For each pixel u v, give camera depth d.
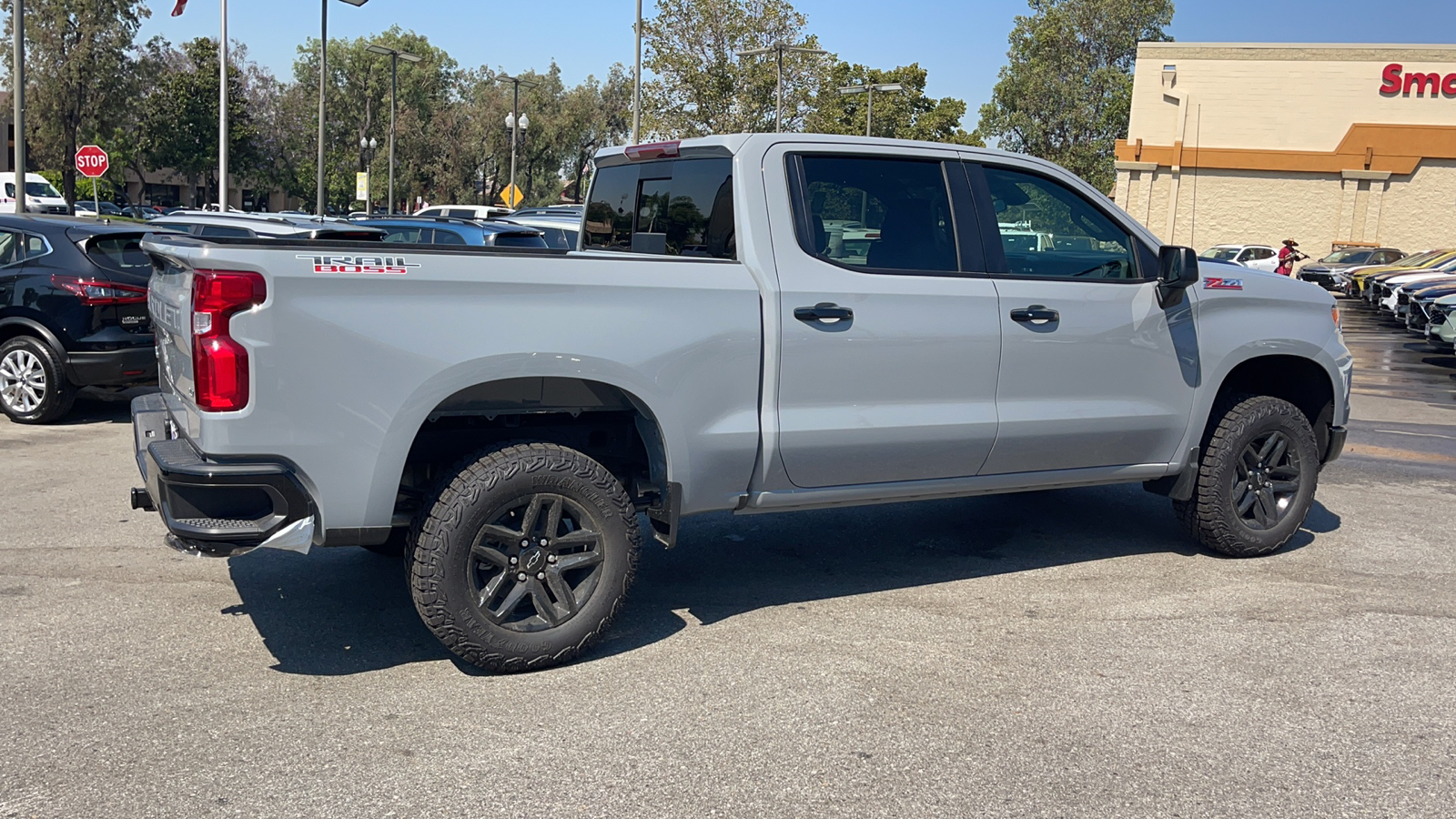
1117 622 4.82
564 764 3.44
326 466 3.76
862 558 5.79
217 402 3.62
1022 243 5.11
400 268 3.80
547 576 4.13
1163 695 4.04
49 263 8.84
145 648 4.31
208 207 54.72
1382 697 4.06
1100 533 6.36
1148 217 43.03
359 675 4.10
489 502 3.95
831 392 4.61
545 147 80.06
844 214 4.71
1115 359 5.25
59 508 6.37
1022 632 4.68
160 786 3.23
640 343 4.18
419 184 78.69
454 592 3.94
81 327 8.81
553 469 4.06
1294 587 5.36
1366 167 40.16
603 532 4.20
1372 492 7.62
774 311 4.45
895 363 4.71
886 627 4.73
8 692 3.87
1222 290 5.57
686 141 4.87
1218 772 3.47
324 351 3.71
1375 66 39.72
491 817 3.12
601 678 4.12
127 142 66.62
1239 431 5.61
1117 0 57.91
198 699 3.85
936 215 4.91
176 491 3.66
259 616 4.70
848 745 3.60
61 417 9.13
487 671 4.14
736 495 4.57
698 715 3.81
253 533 3.71
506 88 81.69
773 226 4.54
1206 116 41.78
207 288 3.60
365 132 80.94
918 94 72.38
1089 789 3.35
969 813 3.20
